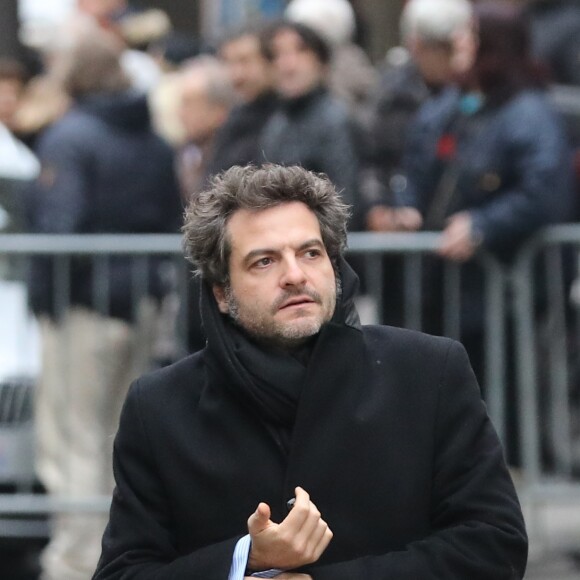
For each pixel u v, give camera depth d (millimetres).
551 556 20797
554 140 19562
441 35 22062
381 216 21219
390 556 10211
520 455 20172
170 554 10531
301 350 10555
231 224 10469
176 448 10484
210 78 23594
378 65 33188
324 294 10398
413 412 10477
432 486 10492
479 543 10234
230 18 30984
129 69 25406
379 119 22625
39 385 20844
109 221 21156
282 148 20688
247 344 10445
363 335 10617
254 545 9906
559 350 20188
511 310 19859
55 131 21078
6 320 20922
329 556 10266
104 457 20891
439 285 20047
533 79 20062
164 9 40562
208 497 10398
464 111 20078
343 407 10375
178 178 22719
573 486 20344
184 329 20438
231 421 10445
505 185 19734
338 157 20516
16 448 20688
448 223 20047
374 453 10352
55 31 25141
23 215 22453
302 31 20797
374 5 36688
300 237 10352
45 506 20625
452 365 10656
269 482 10336
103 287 20656
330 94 21125
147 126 21484
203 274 10633
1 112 23906
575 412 20688
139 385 10789
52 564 20641
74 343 20766
